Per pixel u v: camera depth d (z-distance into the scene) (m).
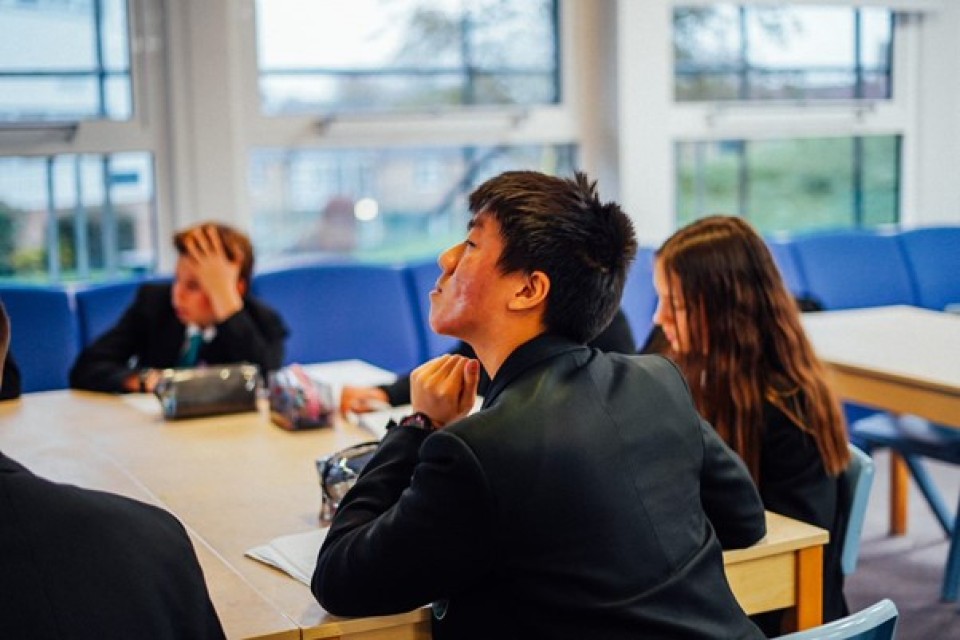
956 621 3.22
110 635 1.18
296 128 4.31
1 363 1.31
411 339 4.02
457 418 1.59
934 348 3.27
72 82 3.98
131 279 3.75
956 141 5.54
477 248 1.51
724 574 1.53
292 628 1.46
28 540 1.19
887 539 3.88
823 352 3.21
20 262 3.99
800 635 1.39
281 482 2.09
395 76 4.48
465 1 4.57
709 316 2.10
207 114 4.12
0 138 3.86
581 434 1.42
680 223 5.04
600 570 1.39
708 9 4.96
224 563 1.69
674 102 4.94
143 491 2.04
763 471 2.06
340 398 2.65
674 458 1.52
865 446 3.85
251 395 2.63
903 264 4.75
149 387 2.87
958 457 3.36
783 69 5.16
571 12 4.70
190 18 4.05
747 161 5.14
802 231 5.27
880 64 5.40
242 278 3.15
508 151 4.71
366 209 4.50
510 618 1.39
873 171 5.45
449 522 1.36
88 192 4.05
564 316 1.51
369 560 1.40
